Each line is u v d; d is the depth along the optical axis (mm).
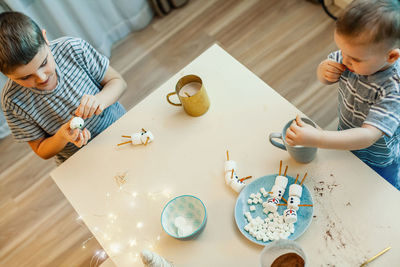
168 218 936
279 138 958
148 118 1132
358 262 793
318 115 1864
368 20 735
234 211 902
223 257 868
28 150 2197
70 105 1287
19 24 994
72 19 2275
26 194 2049
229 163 965
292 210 857
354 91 976
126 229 964
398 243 791
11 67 994
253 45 2186
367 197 858
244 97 1087
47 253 1850
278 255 803
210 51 1208
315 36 2105
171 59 2283
